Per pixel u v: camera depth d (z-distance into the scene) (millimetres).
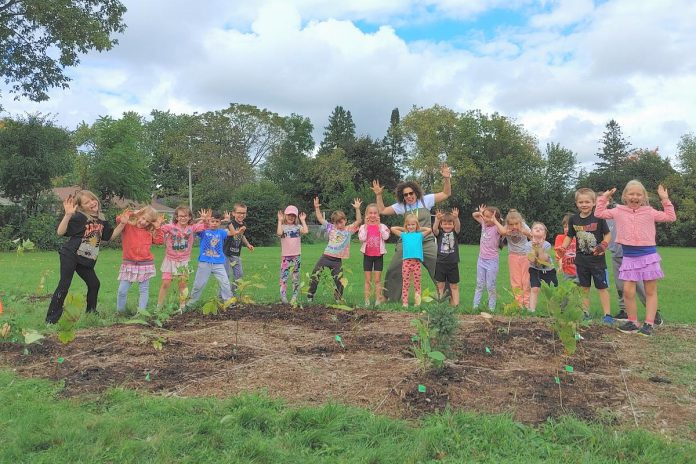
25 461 2805
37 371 4340
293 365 4434
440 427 3139
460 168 53594
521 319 6430
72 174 36594
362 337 5402
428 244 8359
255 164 65312
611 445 2988
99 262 18734
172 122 74438
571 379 4090
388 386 3871
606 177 60812
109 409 3498
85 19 24141
